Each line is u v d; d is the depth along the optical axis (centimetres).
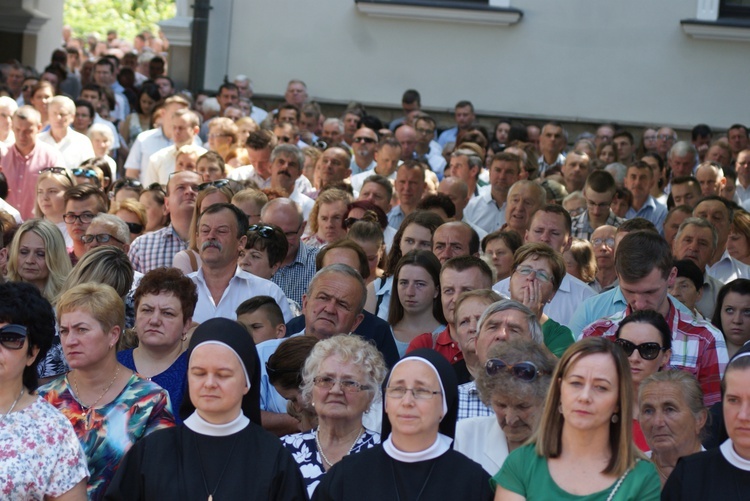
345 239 1625
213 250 1603
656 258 1353
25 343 1011
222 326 1006
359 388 1076
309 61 3694
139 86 3762
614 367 915
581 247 1808
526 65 3584
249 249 1698
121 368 1148
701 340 1371
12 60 3884
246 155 2675
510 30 3588
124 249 1702
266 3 3709
